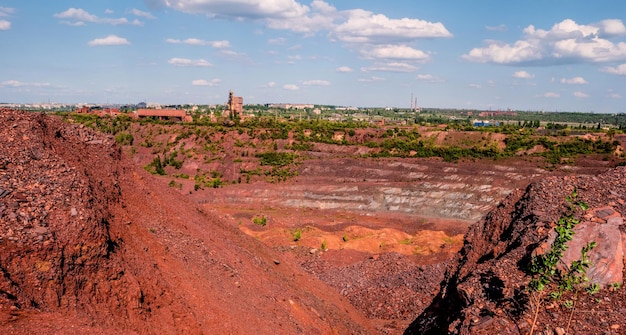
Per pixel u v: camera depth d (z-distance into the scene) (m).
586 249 13.02
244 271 21.69
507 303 15.16
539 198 20.28
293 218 64.81
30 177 14.15
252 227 54.06
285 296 22.25
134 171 22.53
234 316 16.92
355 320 26.52
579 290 14.89
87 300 12.88
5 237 11.98
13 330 10.34
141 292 14.39
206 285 17.77
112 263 13.96
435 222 64.75
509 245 19.25
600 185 20.11
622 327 13.32
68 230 13.13
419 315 26.39
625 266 15.38
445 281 24.69
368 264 35.31
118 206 18.08
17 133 15.79
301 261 38.53
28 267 11.95
